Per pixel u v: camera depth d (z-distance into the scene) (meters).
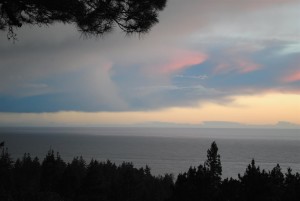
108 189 66.69
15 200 19.39
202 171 17.66
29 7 7.78
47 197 21.31
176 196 17.08
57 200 21.66
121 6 7.68
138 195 68.38
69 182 68.31
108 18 7.79
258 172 16.02
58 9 7.57
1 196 19.17
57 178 77.94
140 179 75.12
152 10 7.77
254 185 15.61
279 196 16.69
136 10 7.68
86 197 49.84
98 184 50.78
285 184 20.03
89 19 7.71
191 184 16.94
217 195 16.73
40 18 7.91
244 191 15.81
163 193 75.75
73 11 7.60
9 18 7.88
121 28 7.97
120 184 65.56
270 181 16.00
